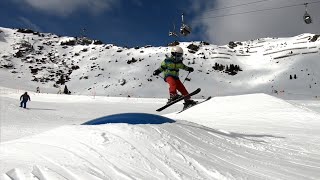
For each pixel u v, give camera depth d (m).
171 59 7.41
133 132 4.68
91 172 3.45
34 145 4.38
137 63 122.75
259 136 7.52
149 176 3.57
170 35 19.81
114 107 30.31
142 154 4.13
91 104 33.56
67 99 40.19
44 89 101.75
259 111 13.72
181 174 3.72
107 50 138.88
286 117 12.28
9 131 11.98
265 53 134.75
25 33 152.38
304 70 108.56
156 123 5.39
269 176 4.03
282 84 98.69
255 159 4.82
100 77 112.75
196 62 124.00
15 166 3.40
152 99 40.91
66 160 3.77
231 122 12.08
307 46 128.25
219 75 113.38
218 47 141.88
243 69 120.69
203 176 3.78
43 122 16.19
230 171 4.00
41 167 3.40
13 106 22.89
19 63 121.12
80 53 138.50
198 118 14.00
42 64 124.38
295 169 4.46
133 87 101.75
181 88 7.49
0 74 108.00
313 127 10.27
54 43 148.62
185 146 4.68
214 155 4.63
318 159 5.29
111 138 4.45
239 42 157.25
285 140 7.18
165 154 4.25
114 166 3.72
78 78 114.12
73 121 17.44
